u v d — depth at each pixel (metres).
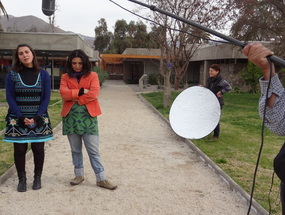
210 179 4.98
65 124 4.30
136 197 4.21
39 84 4.10
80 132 4.21
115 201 4.07
